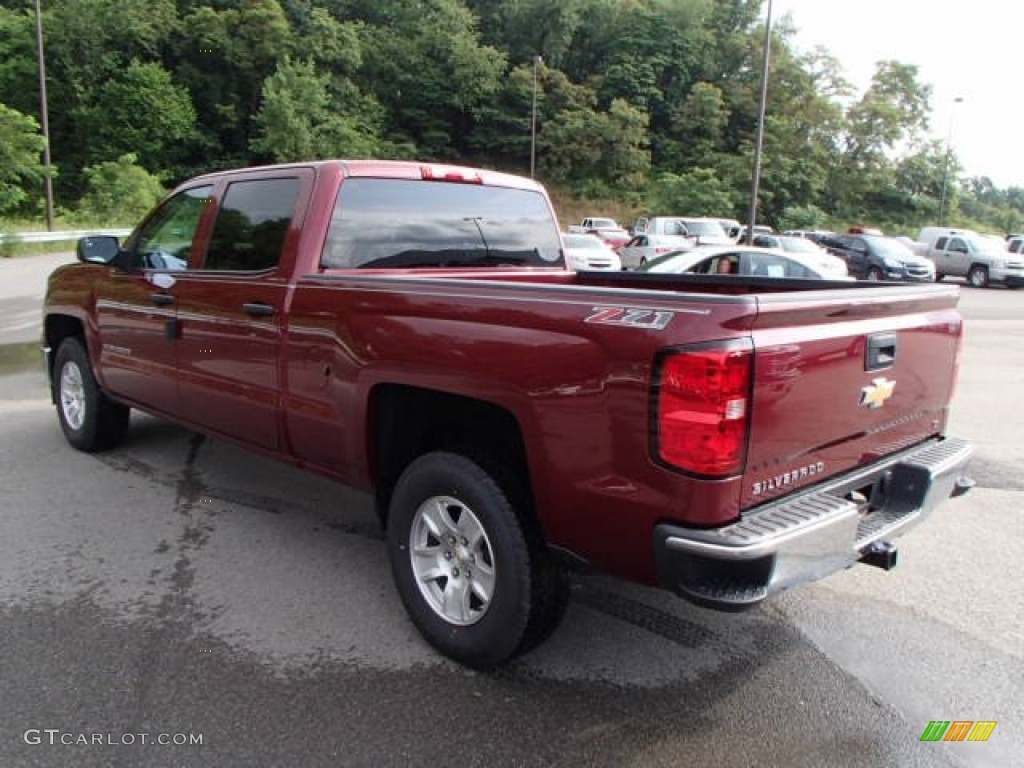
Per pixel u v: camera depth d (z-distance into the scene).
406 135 65.62
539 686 2.93
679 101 71.00
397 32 70.50
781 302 2.37
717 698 2.88
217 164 58.69
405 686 2.90
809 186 59.16
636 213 59.78
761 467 2.43
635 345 2.36
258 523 4.43
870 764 2.52
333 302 3.36
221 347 4.06
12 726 2.60
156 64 54.47
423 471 3.06
